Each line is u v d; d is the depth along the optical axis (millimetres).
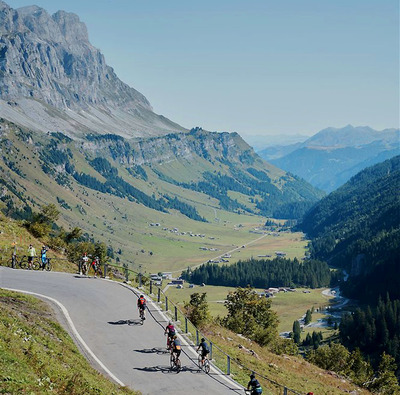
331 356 73250
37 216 76938
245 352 45875
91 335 35156
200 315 48281
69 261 66812
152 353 33938
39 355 23766
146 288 53562
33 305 37750
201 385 30062
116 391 24844
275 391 35938
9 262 55281
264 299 78438
